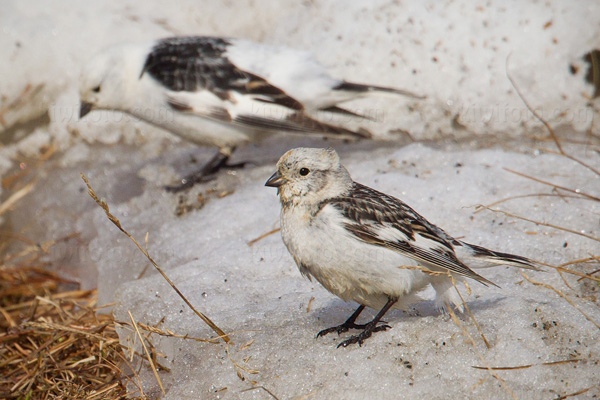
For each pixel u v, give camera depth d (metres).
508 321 6.79
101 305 9.77
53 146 13.24
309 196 6.71
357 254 6.49
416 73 12.61
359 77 12.72
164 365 7.61
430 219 9.21
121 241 10.17
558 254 8.34
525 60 12.33
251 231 9.64
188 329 7.71
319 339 7.05
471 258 6.79
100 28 13.88
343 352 6.75
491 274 8.06
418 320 6.89
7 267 11.20
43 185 12.34
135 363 7.86
